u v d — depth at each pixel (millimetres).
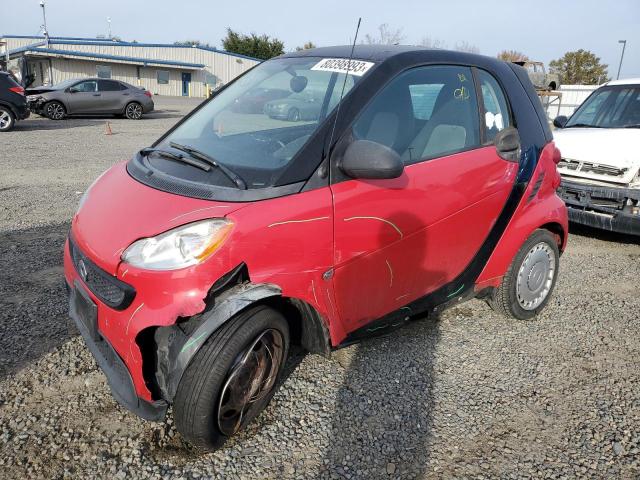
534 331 3943
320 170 2639
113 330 2428
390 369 3346
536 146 3824
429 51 3354
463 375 3336
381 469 2559
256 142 2865
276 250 2463
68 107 19062
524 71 4027
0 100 14672
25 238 5457
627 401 3154
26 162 9906
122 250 2387
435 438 2779
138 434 2691
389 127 2967
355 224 2725
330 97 2945
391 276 3021
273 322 2559
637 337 3932
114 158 10797
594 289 4805
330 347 2887
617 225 5781
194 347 2332
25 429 2680
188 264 2293
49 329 3598
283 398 3012
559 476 2561
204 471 2480
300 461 2574
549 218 3895
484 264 3621
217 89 3805
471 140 3420
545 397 3158
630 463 2660
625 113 6852
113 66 41969
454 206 3242
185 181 2641
